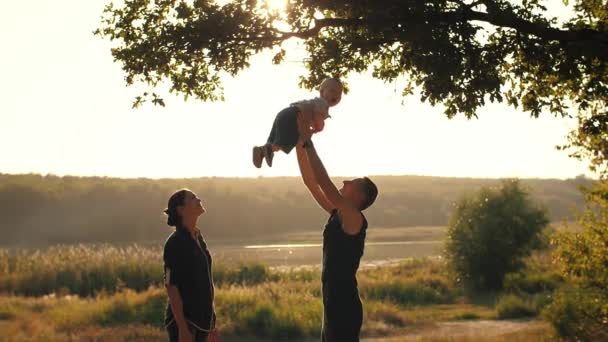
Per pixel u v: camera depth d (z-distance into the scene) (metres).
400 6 10.98
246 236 141.12
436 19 11.03
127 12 12.26
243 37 11.64
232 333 26.62
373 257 70.50
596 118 12.88
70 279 37.78
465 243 43.22
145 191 140.12
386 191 194.62
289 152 5.79
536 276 42.25
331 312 5.93
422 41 10.84
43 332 23.98
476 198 44.41
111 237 127.19
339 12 11.91
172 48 11.77
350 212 5.86
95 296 35.91
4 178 144.00
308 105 5.87
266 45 11.77
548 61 11.32
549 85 12.61
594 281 18.25
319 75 12.77
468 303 38.91
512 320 31.97
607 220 17.72
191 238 7.21
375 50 11.51
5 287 37.19
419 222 172.25
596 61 11.35
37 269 38.62
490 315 33.50
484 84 11.10
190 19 11.97
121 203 134.25
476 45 11.32
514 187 44.16
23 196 129.38
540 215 43.88
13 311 28.33
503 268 42.97
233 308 28.83
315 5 11.30
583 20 12.34
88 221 128.12
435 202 188.62
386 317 30.64
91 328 24.88
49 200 131.00
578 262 18.12
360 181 6.07
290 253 79.75
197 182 161.62
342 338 5.91
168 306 7.35
